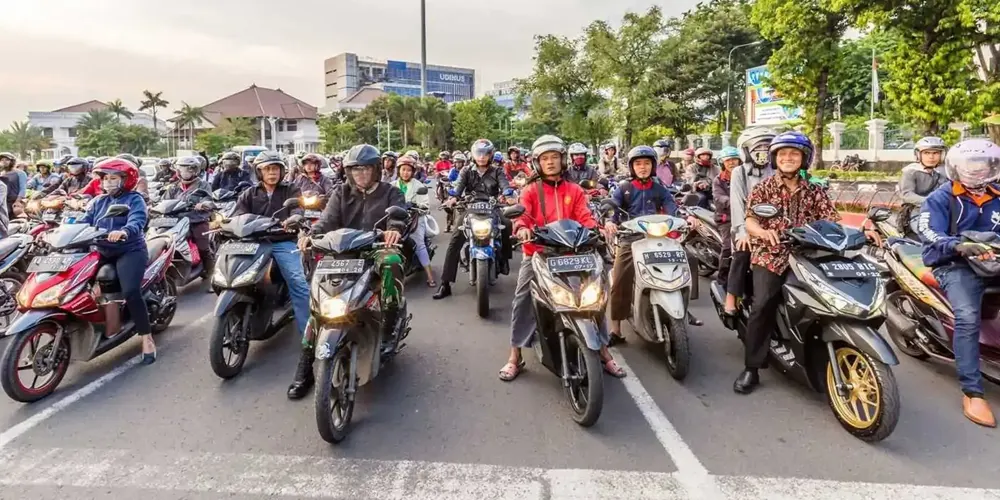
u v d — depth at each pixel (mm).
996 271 3496
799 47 16875
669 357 4453
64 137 92562
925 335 4406
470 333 5504
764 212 3574
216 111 92000
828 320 3469
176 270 6207
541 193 4250
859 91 32969
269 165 5023
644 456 3262
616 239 4941
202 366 4703
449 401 3988
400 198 4480
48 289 4074
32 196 9422
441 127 65000
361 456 3279
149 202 8797
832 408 3639
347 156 4293
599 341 3449
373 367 3799
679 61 32062
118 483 3020
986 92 12445
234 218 4598
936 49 13039
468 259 7062
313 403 3994
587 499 2861
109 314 4430
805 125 18500
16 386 3887
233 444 3420
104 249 4520
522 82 36250
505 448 3359
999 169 3646
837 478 3016
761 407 3865
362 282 3553
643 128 31875
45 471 3133
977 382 3662
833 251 3492
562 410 3842
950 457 3211
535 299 3840
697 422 3660
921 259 4395
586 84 34562
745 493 2898
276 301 4906
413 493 2928
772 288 3885
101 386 4293
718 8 36594
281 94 101062
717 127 38250
